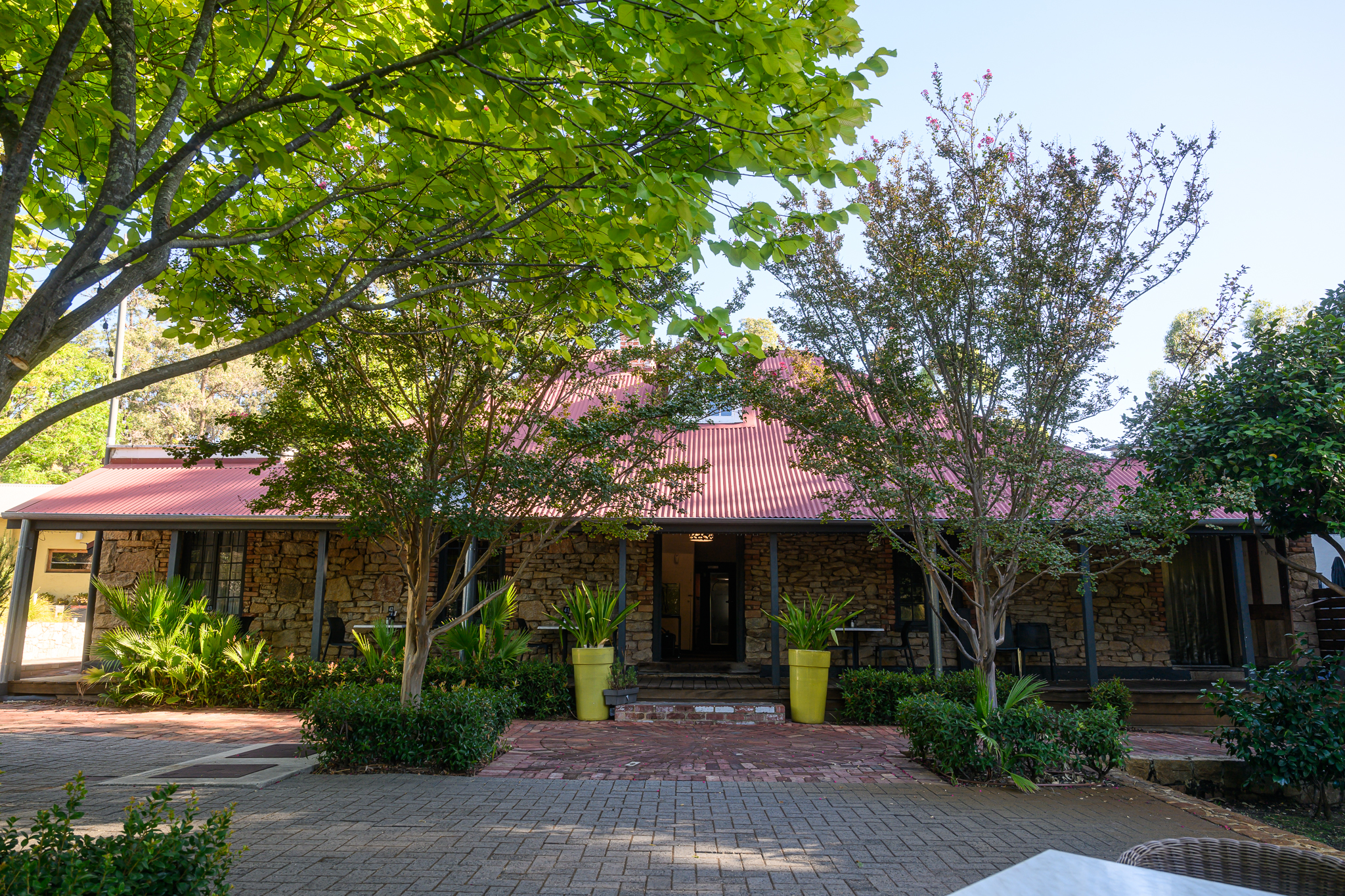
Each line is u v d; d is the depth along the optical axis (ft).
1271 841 17.87
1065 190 25.64
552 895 13.99
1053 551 24.56
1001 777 24.00
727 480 46.19
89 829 17.37
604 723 36.60
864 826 18.86
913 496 26.91
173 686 40.45
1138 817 20.02
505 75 12.11
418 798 21.21
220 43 15.05
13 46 13.79
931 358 27.53
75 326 10.23
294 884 14.29
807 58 12.76
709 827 18.69
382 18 16.33
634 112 14.64
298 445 25.58
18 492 68.64
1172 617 45.47
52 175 15.81
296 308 18.93
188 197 18.07
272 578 49.32
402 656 40.40
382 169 18.83
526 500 24.94
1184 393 26.78
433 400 26.35
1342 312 25.96
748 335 15.48
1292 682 24.66
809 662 37.40
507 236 16.69
